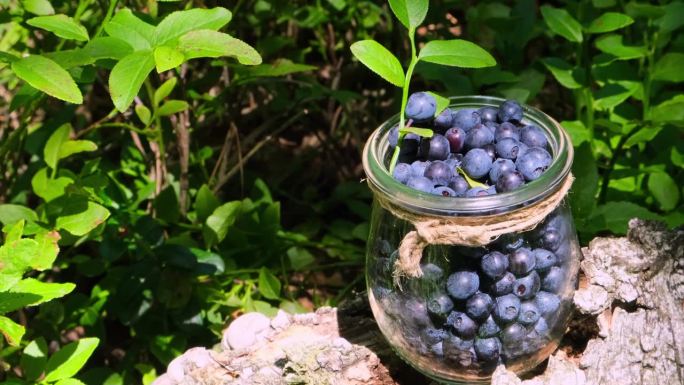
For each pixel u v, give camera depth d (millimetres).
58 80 449
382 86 815
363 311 534
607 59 642
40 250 475
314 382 500
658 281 514
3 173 663
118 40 462
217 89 740
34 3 581
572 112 810
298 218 782
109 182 644
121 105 438
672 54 655
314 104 778
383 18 819
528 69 699
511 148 449
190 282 634
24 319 626
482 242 431
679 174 665
